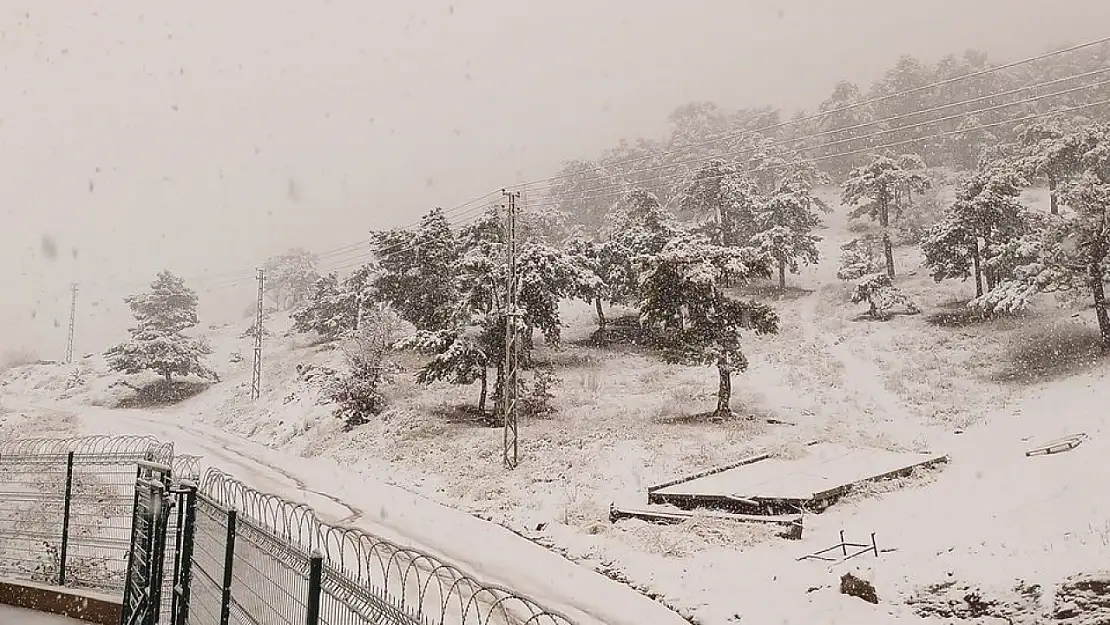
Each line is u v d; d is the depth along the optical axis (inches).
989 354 1428.4
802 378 1503.4
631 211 2273.6
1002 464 874.1
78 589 417.1
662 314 1302.9
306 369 1900.8
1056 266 1336.1
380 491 1006.4
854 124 3858.3
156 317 2356.1
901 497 808.3
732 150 3858.3
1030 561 485.1
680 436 1128.2
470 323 1432.1
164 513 316.2
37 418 1718.8
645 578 634.8
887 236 2239.2
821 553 649.6
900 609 502.3
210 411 1918.1
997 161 2229.3
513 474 1009.5
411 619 188.9
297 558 237.0
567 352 1809.8
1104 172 1948.8
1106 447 771.4
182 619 312.2
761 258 1296.8
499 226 1803.6
